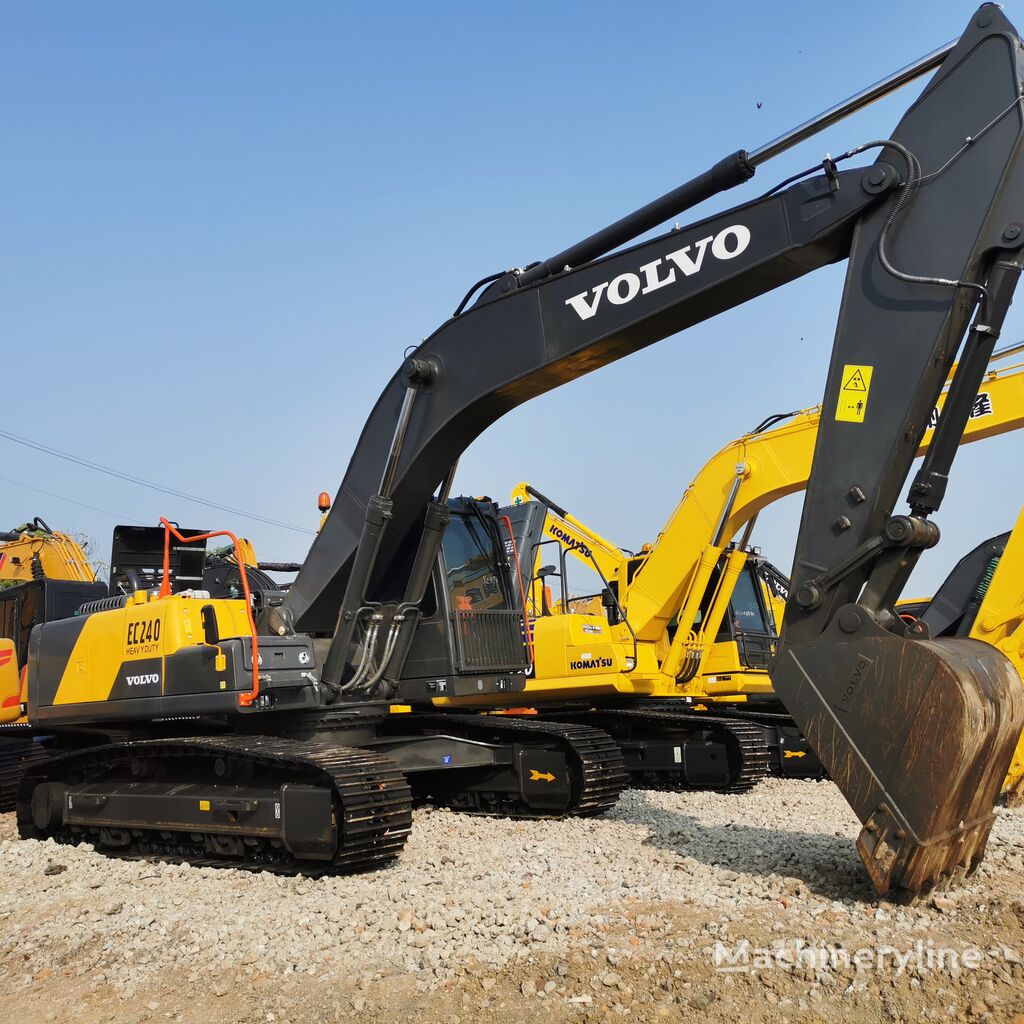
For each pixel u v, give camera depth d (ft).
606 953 15.64
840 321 18.94
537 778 29.27
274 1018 14.16
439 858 23.13
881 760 17.07
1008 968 14.33
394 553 27.30
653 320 21.38
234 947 17.04
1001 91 17.88
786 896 17.95
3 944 18.21
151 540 31.01
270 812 22.36
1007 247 17.65
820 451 18.86
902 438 18.06
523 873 21.15
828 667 17.93
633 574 44.39
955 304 17.76
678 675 41.16
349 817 21.03
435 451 24.86
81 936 18.22
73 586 38.52
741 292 20.70
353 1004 14.39
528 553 41.93
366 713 27.04
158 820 24.56
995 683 17.39
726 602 42.16
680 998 13.94
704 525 40.81
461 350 24.11
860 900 17.60
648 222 22.02
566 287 22.53
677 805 32.58
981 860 18.95
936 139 18.38
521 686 30.83
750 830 25.04
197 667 24.97
